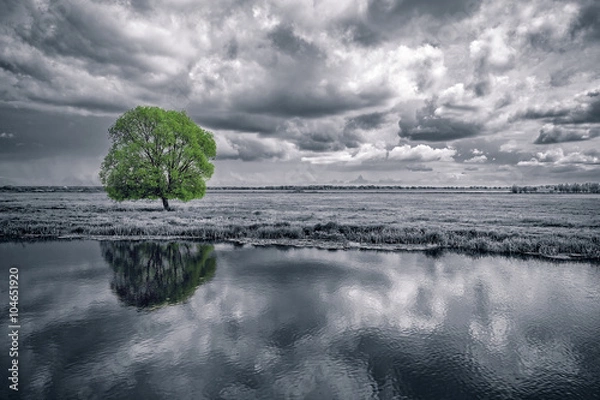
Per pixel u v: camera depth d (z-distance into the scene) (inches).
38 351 299.6
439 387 251.8
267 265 620.7
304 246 804.0
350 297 448.5
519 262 645.9
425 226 1021.2
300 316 383.2
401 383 256.1
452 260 665.0
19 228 966.4
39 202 2377.0
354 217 1374.3
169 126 1562.5
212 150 1759.4
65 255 695.7
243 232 946.7
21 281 513.0
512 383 257.8
